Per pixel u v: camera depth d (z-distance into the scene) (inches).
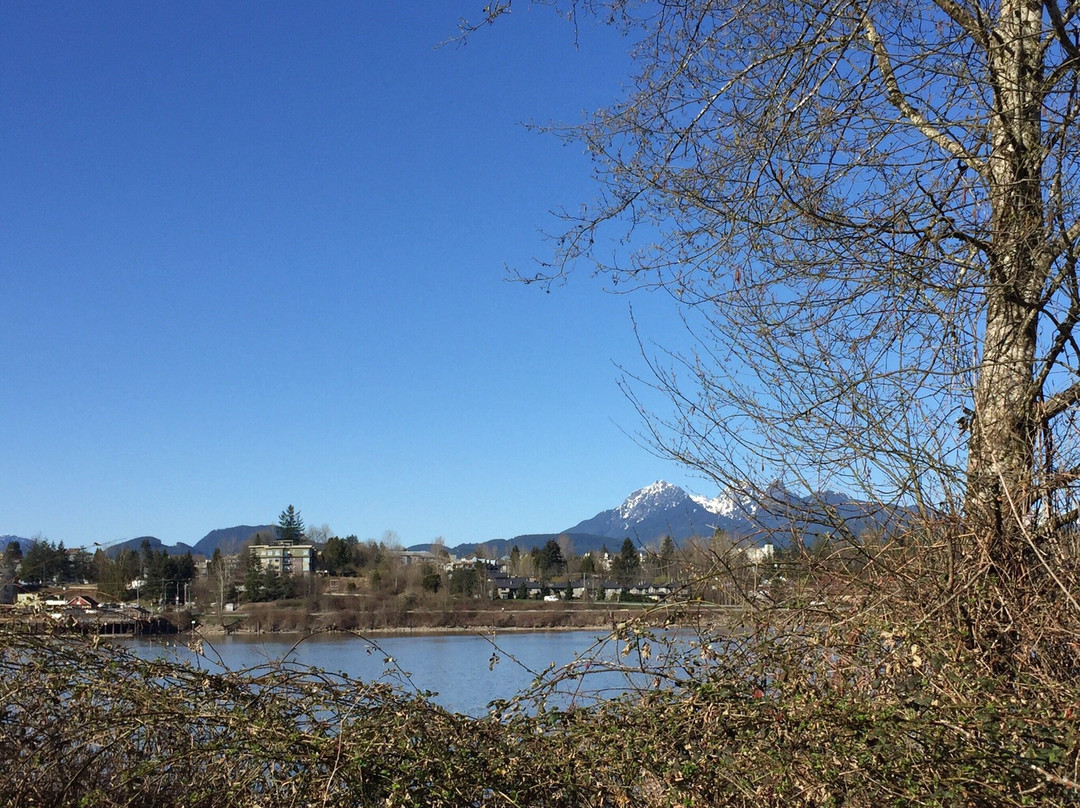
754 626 193.8
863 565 204.1
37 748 177.9
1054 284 210.1
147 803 174.7
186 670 179.0
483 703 192.9
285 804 165.0
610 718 175.5
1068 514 198.4
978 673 170.6
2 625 189.6
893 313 219.8
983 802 135.4
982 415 212.1
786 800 152.6
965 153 224.1
